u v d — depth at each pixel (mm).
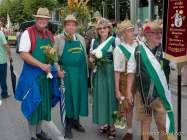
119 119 6477
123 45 6074
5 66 10359
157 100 5277
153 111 5379
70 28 6637
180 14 4586
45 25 6230
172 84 11523
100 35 6582
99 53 6379
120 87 6270
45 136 6645
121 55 6090
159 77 5184
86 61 6828
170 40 4727
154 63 5180
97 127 7465
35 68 6234
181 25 4605
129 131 6496
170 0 4660
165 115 5293
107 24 6551
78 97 6793
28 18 43625
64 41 6664
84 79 6820
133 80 5422
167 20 4723
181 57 4684
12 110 9023
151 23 5277
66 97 6754
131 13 22562
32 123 6348
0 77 10352
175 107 8820
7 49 10227
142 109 5387
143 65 5195
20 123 7914
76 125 7215
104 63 6461
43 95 6336
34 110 6301
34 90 6160
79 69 6762
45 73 6270
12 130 7469
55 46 6531
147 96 5258
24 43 6160
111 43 6461
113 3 24297
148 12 21062
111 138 6738
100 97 6539
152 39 5227
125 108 6328
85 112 6875
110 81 6473
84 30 9672
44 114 6391
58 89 6523
